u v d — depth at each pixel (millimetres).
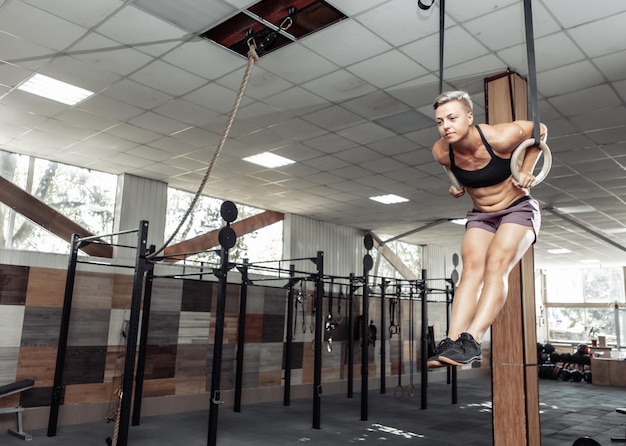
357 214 11586
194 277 8766
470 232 1663
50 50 4719
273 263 11234
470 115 1561
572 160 7434
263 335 9672
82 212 8391
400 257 14672
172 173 8703
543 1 3768
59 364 6676
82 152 7703
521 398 3830
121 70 5082
